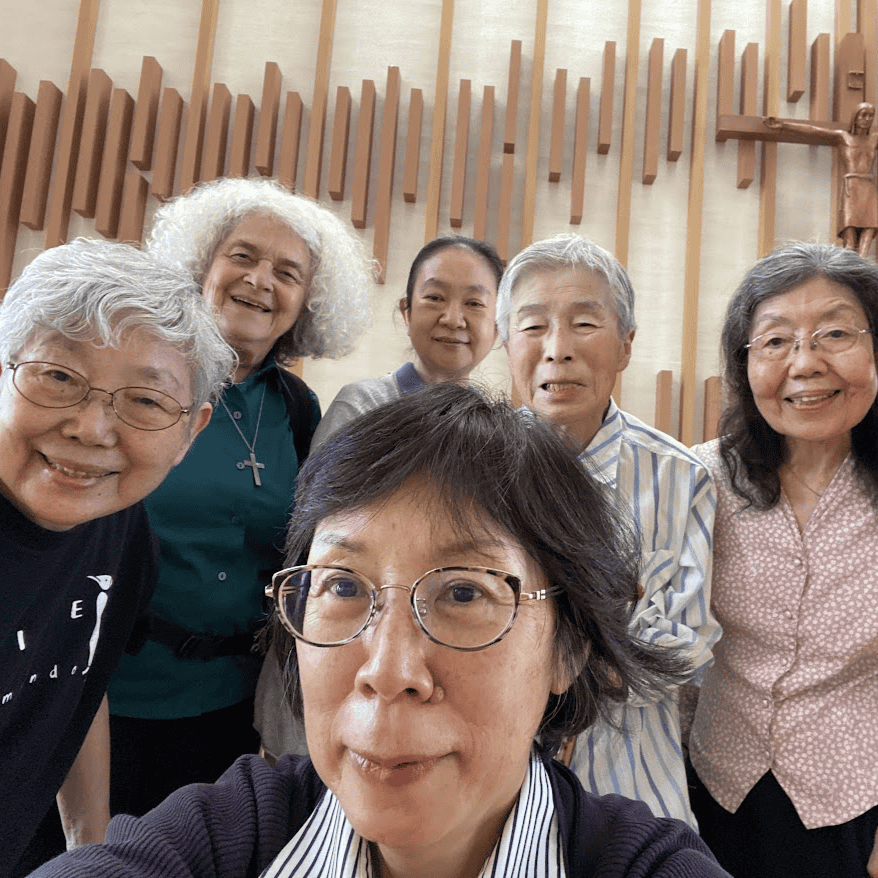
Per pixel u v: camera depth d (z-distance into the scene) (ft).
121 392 3.87
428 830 2.28
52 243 12.07
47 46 12.78
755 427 5.85
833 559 5.43
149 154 12.34
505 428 2.71
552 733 3.01
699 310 12.20
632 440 5.81
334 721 2.37
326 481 2.64
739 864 5.37
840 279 5.48
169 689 5.93
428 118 12.60
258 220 6.70
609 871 2.64
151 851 2.56
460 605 2.39
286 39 12.79
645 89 12.66
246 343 6.59
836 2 12.69
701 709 5.82
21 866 5.43
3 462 3.87
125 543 4.85
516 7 12.84
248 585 6.16
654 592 5.27
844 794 5.12
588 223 12.34
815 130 11.83
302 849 2.72
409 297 8.21
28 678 4.17
